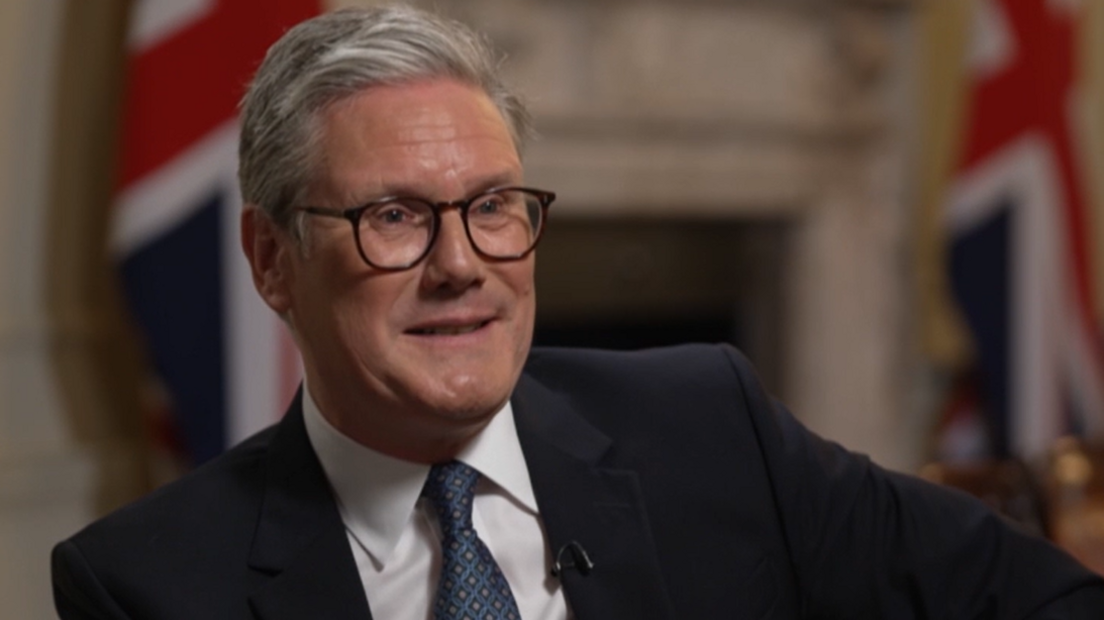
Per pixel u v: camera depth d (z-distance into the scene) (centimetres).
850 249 773
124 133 499
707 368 287
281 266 244
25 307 535
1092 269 704
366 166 223
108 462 552
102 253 548
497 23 629
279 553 244
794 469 276
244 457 266
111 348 554
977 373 775
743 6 712
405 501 247
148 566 242
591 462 263
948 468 411
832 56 751
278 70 235
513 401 267
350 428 245
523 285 233
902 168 779
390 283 223
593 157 677
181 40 494
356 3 543
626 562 253
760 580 264
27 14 525
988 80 677
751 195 734
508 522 253
